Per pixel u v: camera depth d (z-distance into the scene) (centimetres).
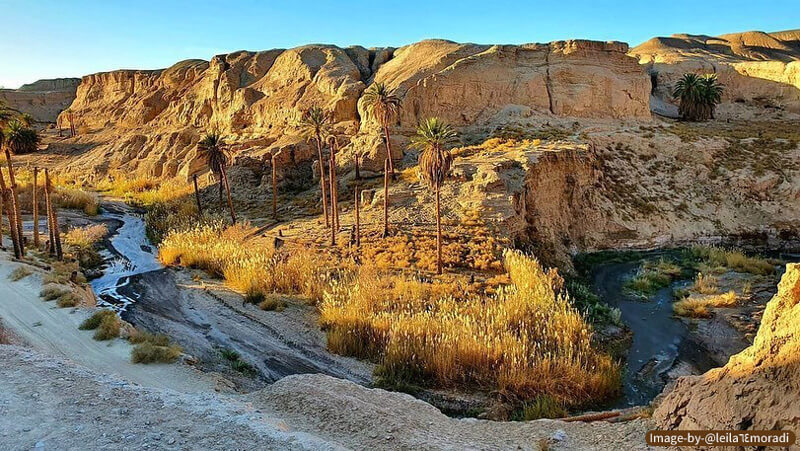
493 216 3609
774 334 845
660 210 4750
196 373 1612
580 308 2784
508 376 1756
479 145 5400
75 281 2833
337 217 3969
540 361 1811
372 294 2397
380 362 1978
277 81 8456
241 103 8275
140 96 11038
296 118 7175
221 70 9131
